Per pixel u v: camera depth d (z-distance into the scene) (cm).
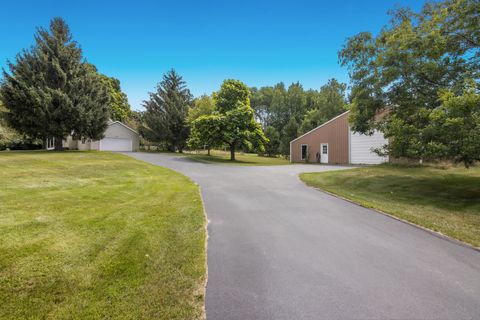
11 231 411
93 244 375
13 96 1878
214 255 371
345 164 2216
